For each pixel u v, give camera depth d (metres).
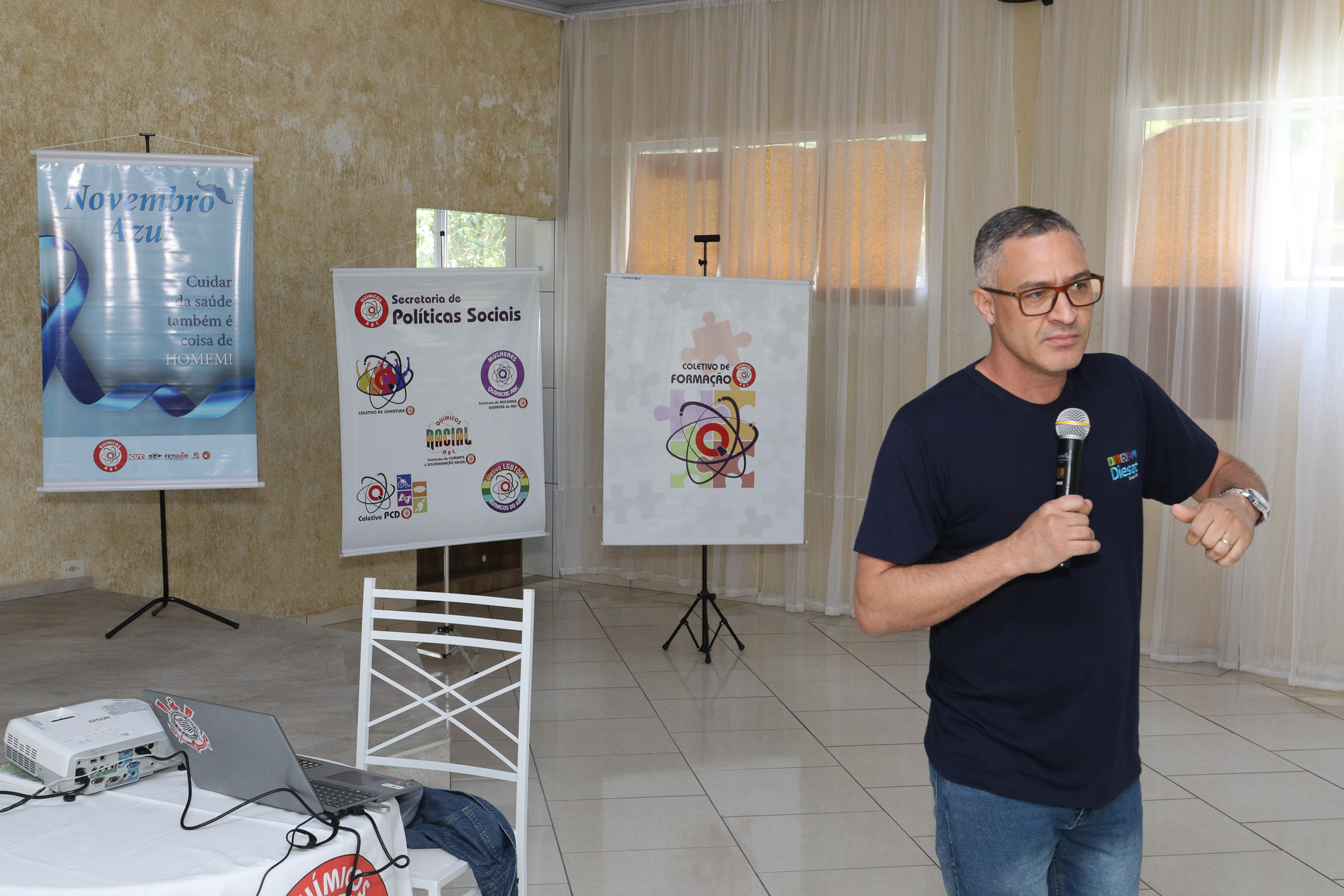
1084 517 1.53
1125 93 5.71
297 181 6.05
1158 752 4.45
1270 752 4.46
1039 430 1.78
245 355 4.85
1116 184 5.75
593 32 7.26
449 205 6.84
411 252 6.64
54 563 5.30
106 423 4.74
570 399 7.47
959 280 6.25
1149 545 5.80
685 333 5.83
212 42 5.66
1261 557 5.47
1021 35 6.11
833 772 4.23
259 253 5.91
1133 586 1.80
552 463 7.61
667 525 5.85
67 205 4.62
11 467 5.13
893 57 6.35
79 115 5.23
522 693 2.63
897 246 6.39
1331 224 5.29
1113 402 1.85
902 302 6.40
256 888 1.62
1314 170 5.32
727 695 5.17
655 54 7.08
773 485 5.95
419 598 2.78
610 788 4.05
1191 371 5.65
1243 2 5.46
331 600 6.34
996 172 6.12
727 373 5.88
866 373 6.51
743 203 6.83
